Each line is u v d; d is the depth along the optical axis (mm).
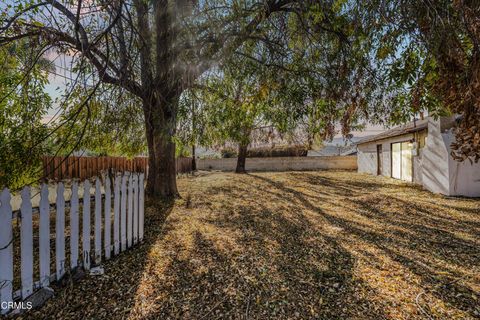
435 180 8766
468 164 7902
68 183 8453
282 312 2201
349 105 3449
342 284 2674
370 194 8547
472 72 2182
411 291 2535
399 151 12609
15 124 4000
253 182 12258
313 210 6180
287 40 3900
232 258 3291
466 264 3160
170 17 3299
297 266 3092
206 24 3461
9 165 3840
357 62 3264
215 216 5480
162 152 7012
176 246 3670
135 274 2803
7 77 3797
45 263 2416
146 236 4055
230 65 4160
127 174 3490
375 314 2172
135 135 5824
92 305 2242
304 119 4074
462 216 5598
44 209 2418
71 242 2668
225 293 2482
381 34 2824
